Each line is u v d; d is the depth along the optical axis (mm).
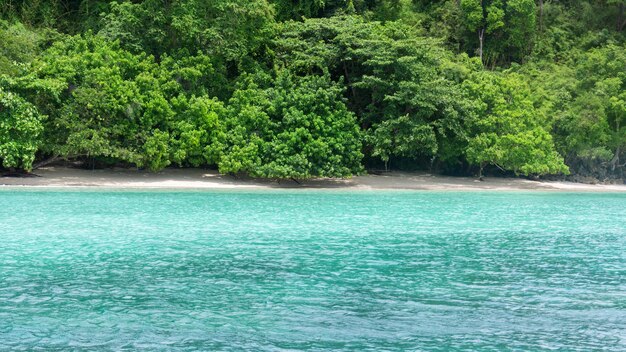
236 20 40625
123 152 34938
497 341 10055
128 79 37219
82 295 12383
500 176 47500
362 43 40562
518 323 11023
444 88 40656
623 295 13031
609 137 45594
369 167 46875
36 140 33594
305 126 37812
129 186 35594
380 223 23734
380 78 40844
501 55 56094
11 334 10031
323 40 42281
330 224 23109
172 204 28344
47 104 34562
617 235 21828
